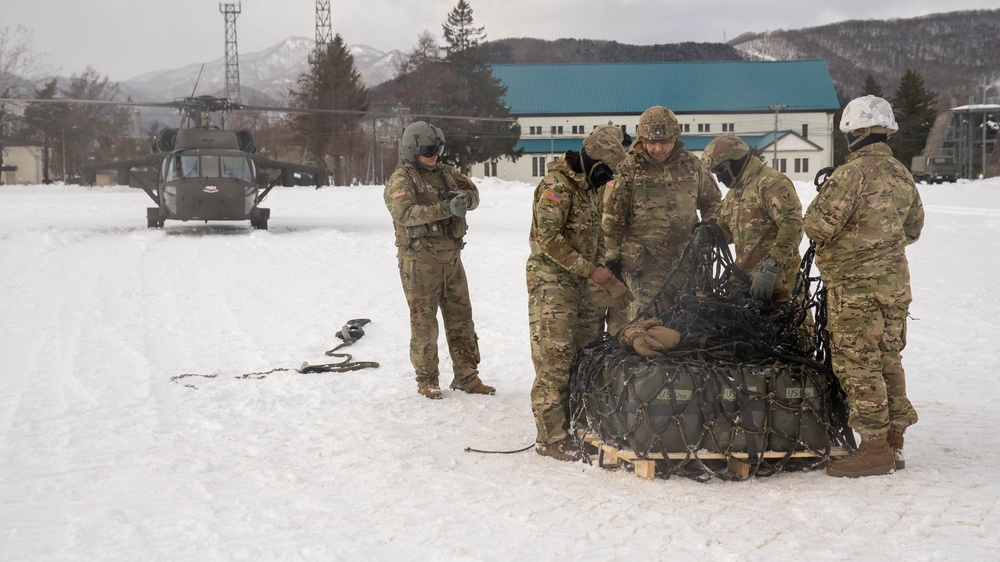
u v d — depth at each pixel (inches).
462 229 267.9
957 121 3415.4
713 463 189.3
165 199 975.0
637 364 184.4
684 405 179.2
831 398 187.0
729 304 193.3
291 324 396.2
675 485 179.3
